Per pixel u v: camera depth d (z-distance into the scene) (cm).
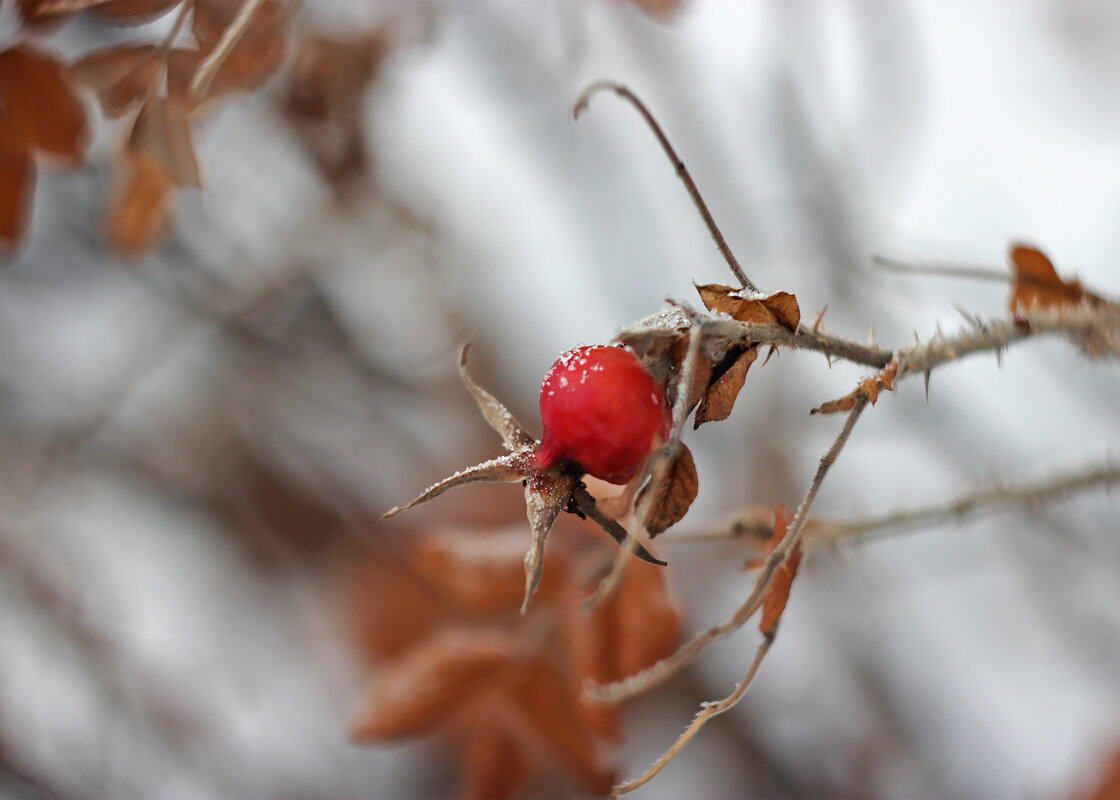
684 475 51
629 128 120
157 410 130
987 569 114
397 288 132
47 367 124
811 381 115
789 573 52
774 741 118
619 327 51
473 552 64
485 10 115
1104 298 56
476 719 70
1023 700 115
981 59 136
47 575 115
